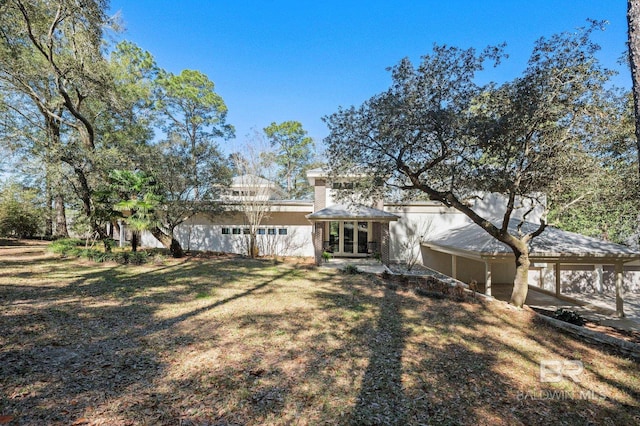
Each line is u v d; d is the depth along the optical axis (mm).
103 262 12773
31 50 14070
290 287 9781
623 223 10492
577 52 6848
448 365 4895
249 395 3717
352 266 13234
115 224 18297
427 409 3641
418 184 8680
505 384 4410
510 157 7863
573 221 14961
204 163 15961
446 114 6992
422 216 17781
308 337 5715
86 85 13852
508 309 8555
